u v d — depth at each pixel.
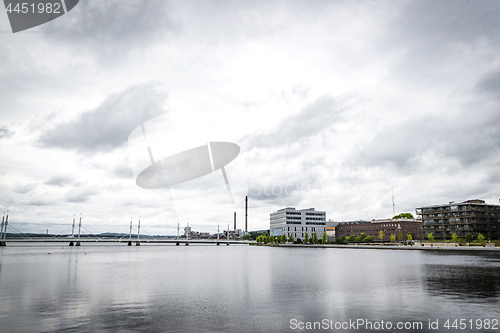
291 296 22.89
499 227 151.50
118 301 21.22
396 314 17.50
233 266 50.41
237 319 16.64
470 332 14.46
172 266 50.56
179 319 16.66
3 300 21.55
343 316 17.12
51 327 15.27
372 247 140.38
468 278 32.19
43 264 54.34
